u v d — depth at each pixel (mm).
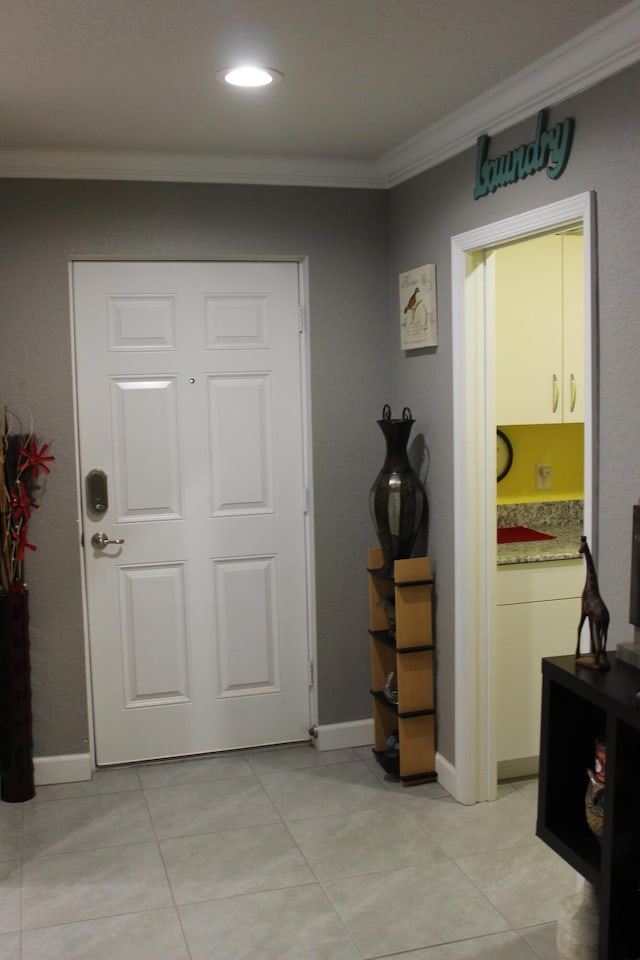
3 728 3350
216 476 3693
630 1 2086
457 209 3117
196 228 3518
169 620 3699
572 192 2461
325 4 2074
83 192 3410
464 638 3225
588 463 2398
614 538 2332
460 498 3189
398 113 2943
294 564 3805
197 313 3615
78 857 2967
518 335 3621
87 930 2561
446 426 3283
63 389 3451
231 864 2908
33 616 3490
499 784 3477
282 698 3848
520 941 2480
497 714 3373
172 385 3621
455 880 2789
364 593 3826
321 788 3459
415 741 3449
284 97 2756
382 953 2438
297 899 2701
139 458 3613
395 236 3660
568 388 3689
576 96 2430
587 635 2438
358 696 3863
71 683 3549
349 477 3758
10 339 3395
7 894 2752
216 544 3715
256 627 3789
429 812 3240
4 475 3318
